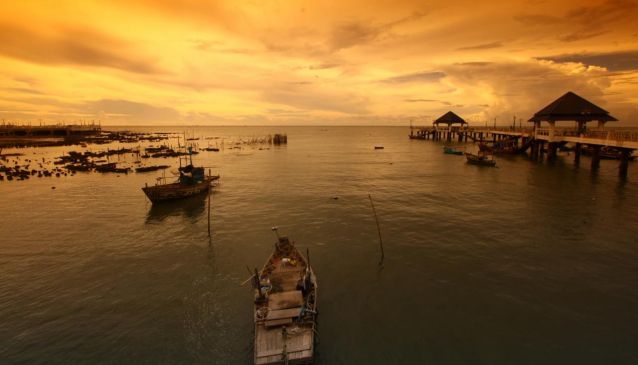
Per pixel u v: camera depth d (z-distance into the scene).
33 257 24.39
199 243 26.88
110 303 18.53
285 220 32.31
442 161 74.06
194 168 43.75
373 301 18.33
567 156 75.00
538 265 22.09
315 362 14.14
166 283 20.59
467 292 19.09
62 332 16.23
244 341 15.49
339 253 24.42
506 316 16.94
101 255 24.70
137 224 31.75
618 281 19.95
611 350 14.58
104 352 14.94
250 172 61.78
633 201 36.62
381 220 31.78
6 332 16.27
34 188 47.81
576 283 19.84
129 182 52.00
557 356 14.30
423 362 14.11
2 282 20.88
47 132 165.38
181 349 15.05
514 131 86.19
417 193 42.69
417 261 22.95
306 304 15.58
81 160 75.44
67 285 20.48
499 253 24.00
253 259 23.89
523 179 50.16
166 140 163.50
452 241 26.30
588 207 34.59
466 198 39.50
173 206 37.84
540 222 30.23
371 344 15.12
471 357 14.33
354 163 73.31
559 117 60.28
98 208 37.22
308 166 69.38
